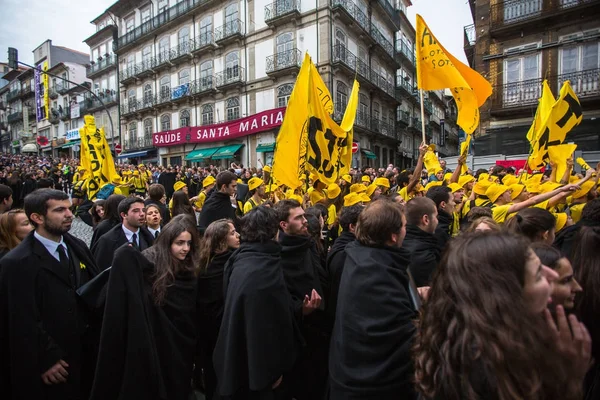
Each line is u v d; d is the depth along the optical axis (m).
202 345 2.89
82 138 7.76
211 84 25.66
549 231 2.42
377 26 27.45
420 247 2.59
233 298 2.22
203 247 2.90
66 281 2.57
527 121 16.27
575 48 15.23
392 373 1.66
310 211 3.51
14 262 2.36
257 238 2.35
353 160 23.47
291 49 21.50
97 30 37.75
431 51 5.29
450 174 6.58
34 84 51.62
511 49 16.58
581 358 1.09
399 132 32.94
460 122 5.67
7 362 2.32
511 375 0.97
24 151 48.03
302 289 2.61
